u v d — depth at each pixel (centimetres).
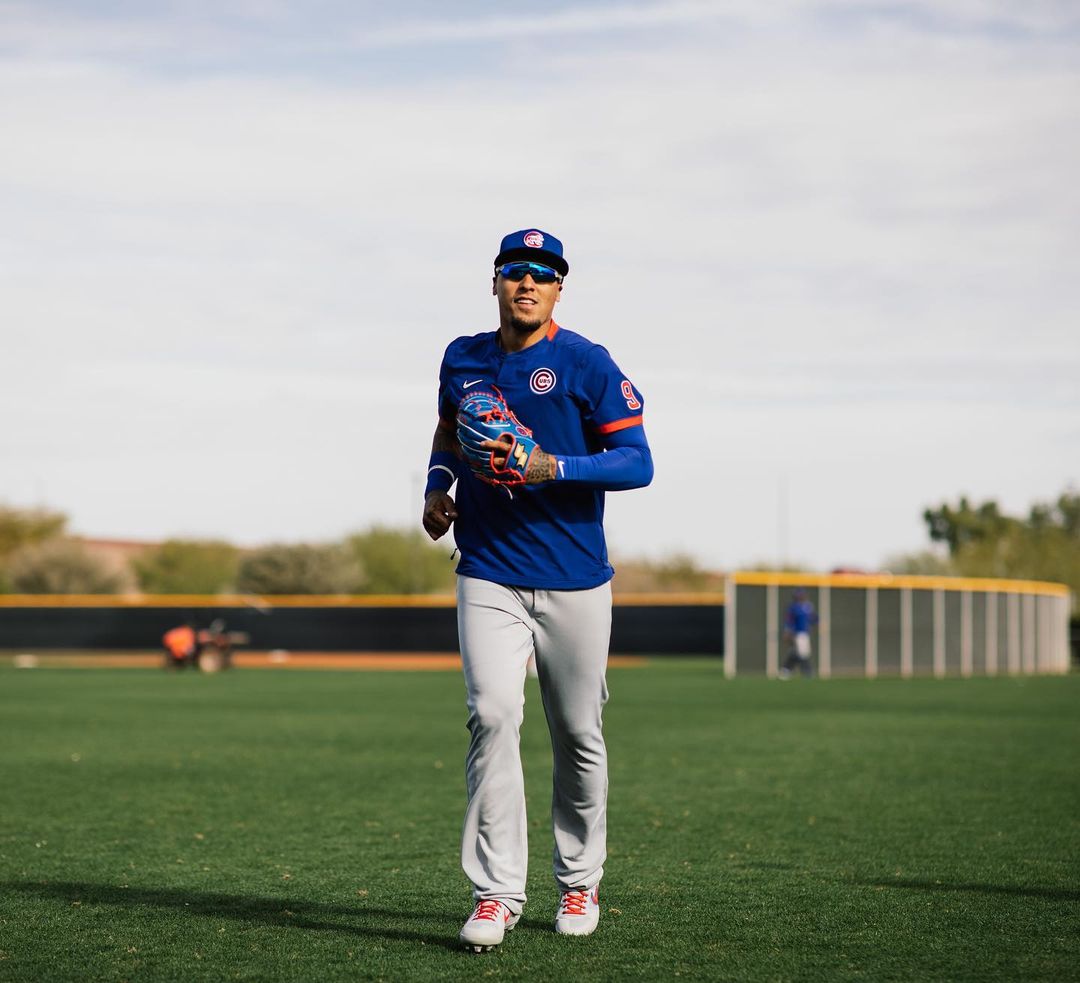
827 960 568
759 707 2366
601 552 618
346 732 1852
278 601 5450
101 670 4184
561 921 620
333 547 7988
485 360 622
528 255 601
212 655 4106
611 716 2138
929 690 3006
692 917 660
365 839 923
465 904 694
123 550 10156
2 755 1530
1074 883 754
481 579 609
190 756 1514
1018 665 4503
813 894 720
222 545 8450
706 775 1309
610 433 610
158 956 577
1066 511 8875
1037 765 1401
